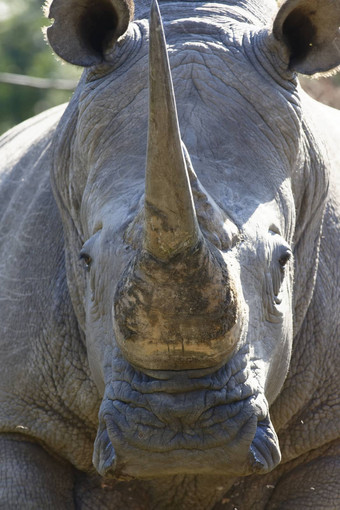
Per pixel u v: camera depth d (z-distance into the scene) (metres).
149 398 14.62
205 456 14.70
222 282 13.76
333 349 19.83
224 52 17.19
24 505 19.34
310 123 18.88
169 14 18.06
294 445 19.83
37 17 55.94
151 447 14.65
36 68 54.41
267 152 16.55
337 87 32.66
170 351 14.17
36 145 22.62
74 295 19.08
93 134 16.97
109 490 20.09
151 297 13.74
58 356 19.62
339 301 19.98
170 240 13.43
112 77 17.25
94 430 19.84
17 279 20.41
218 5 18.25
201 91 16.70
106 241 15.46
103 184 16.25
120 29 17.05
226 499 20.02
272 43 17.31
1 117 53.41
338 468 19.69
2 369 20.03
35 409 19.78
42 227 20.53
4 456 19.70
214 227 14.69
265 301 15.71
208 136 16.17
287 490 19.98
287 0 16.89
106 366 15.75
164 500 20.08
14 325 20.12
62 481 20.08
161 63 12.98
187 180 13.29
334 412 19.73
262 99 16.92
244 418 14.73
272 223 15.95
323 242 20.05
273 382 16.55
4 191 22.56
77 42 17.41
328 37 17.44
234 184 15.75
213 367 14.55
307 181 18.44
